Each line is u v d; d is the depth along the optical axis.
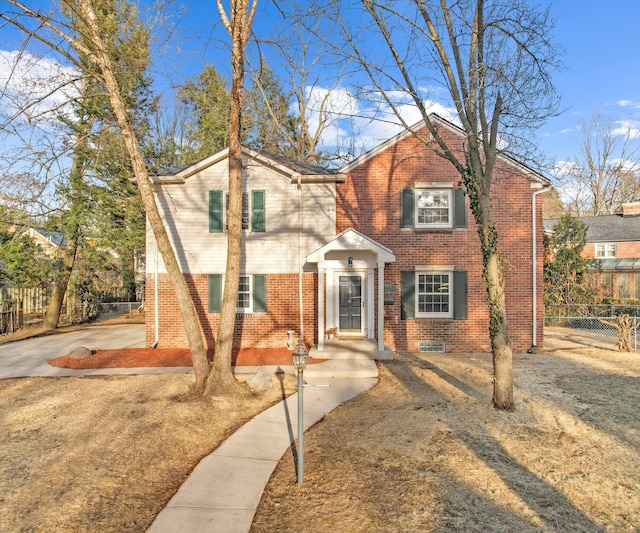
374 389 9.66
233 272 8.88
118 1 12.25
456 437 6.76
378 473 5.54
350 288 14.14
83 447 6.23
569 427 7.24
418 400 8.73
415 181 14.13
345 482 5.30
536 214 13.96
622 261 30.61
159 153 25.38
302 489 5.13
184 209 14.41
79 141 10.47
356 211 14.24
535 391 9.36
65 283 20.44
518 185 13.98
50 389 9.41
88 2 8.34
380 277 12.60
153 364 11.96
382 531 4.26
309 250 14.29
